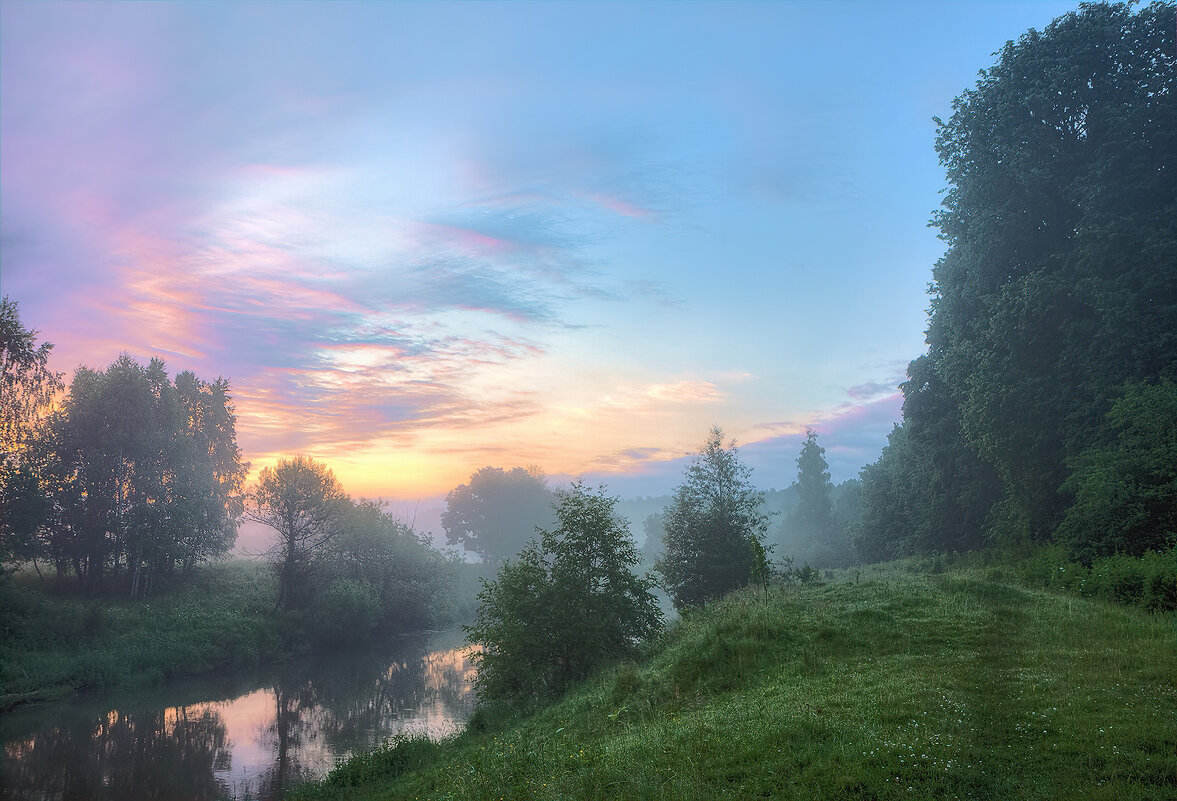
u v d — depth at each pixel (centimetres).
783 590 2295
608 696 1612
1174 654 1152
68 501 5244
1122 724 864
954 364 3412
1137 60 2798
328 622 5709
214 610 5391
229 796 2264
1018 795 726
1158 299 2538
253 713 3534
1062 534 2483
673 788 854
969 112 3228
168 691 4056
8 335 4725
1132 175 2669
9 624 4075
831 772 814
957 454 3994
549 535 2625
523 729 1716
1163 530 2130
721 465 4128
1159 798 684
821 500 10831
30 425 5225
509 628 2422
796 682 1272
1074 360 2703
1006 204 3070
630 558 2639
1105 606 1641
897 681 1141
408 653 5700
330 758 2669
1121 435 2355
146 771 2548
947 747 834
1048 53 2950
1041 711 935
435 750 1953
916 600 1756
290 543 6300
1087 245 2659
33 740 2997
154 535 5538
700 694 1410
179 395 6444
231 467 6919
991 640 1363
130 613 4853
